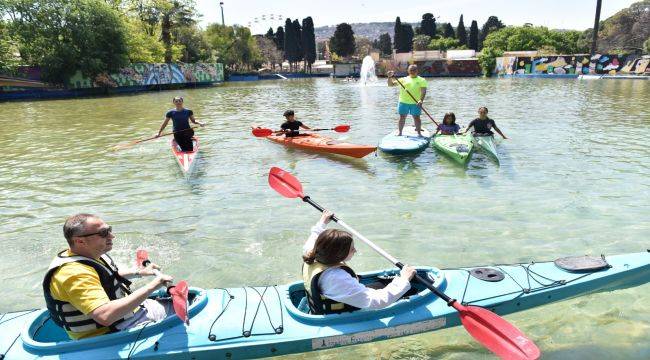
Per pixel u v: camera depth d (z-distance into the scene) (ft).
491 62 191.31
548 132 39.55
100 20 114.11
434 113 57.26
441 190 23.41
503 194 22.54
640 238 17.31
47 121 58.03
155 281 9.37
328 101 80.69
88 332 9.80
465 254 16.44
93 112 69.31
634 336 11.64
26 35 105.50
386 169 27.63
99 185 25.82
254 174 27.32
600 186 23.40
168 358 9.99
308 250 11.58
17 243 18.12
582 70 153.79
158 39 160.35
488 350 11.32
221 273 15.60
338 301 10.28
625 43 200.64
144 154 33.83
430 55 228.63
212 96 103.40
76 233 9.02
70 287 8.87
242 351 10.36
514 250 16.63
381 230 18.60
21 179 27.55
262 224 19.58
